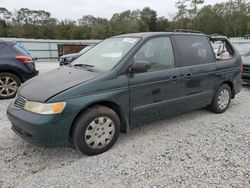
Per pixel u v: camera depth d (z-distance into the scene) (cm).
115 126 383
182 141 413
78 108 342
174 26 6138
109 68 385
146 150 384
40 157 365
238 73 576
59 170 333
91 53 468
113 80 373
